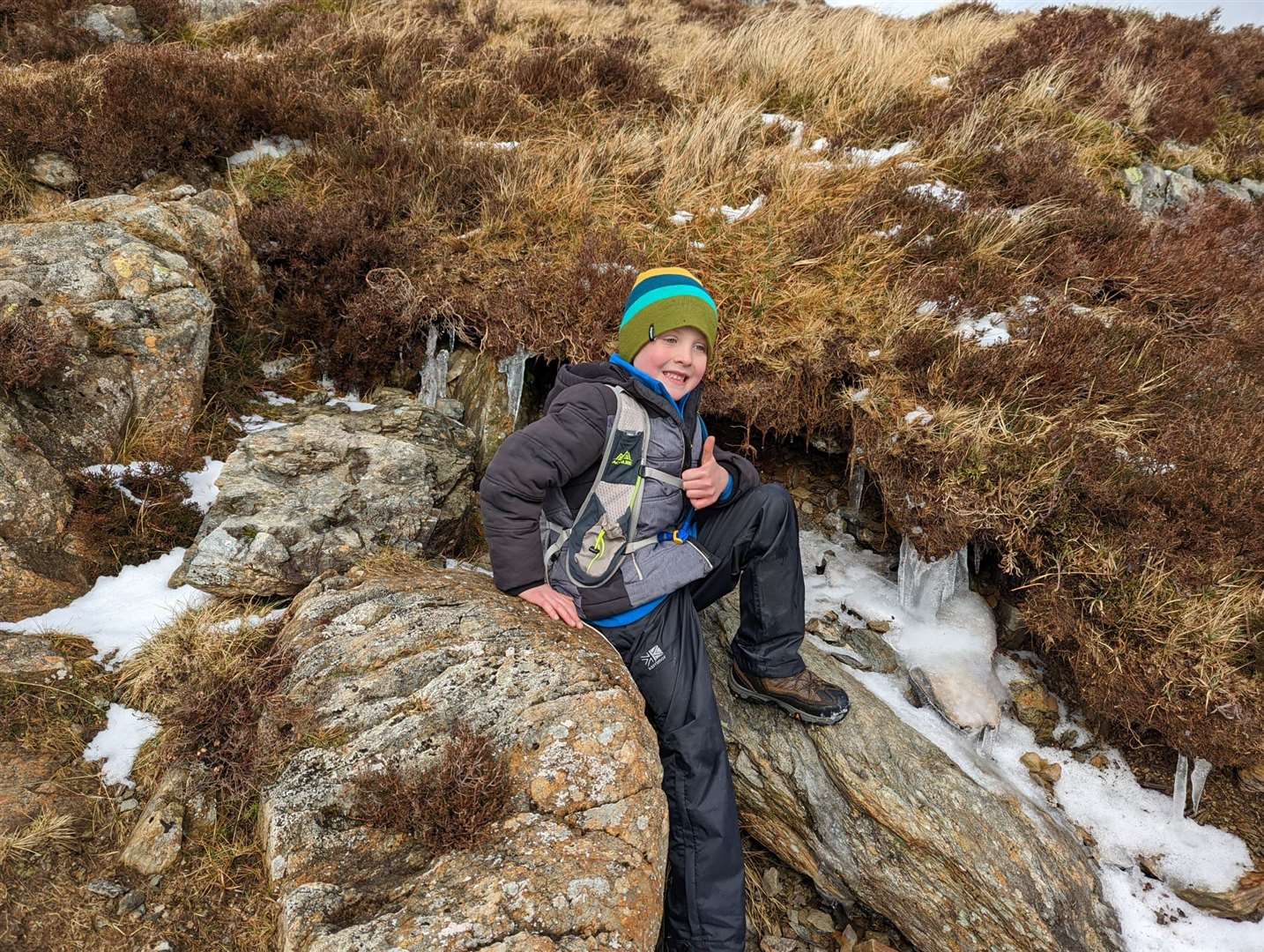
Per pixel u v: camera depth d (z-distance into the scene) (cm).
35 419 309
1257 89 749
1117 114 636
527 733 218
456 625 257
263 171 522
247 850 223
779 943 290
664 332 251
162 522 322
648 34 882
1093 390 369
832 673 321
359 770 218
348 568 316
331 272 446
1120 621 303
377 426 386
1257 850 281
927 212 480
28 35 680
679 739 246
